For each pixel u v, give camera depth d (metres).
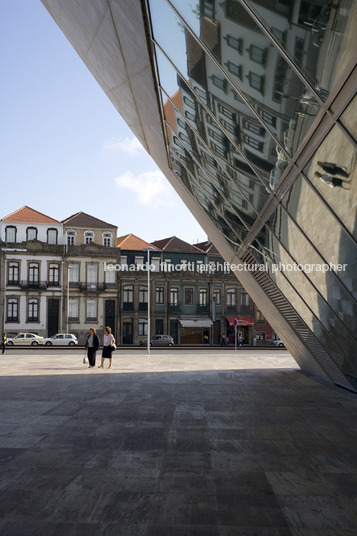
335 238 8.14
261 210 11.23
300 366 18.88
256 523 4.01
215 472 5.45
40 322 57.69
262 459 6.03
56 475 5.29
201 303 62.94
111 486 4.93
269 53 6.59
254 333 63.47
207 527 3.92
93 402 10.59
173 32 8.33
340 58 5.41
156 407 9.96
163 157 16.80
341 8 4.85
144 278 61.38
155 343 51.06
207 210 16.73
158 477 5.24
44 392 12.23
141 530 3.85
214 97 9.22
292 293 12.73
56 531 3.81
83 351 36.75
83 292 59.12
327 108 6.28
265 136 8.43
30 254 57.88
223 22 6.95
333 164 6.91
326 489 4.88
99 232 61.09
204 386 13.63
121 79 12.16
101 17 9.29
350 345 10.59
